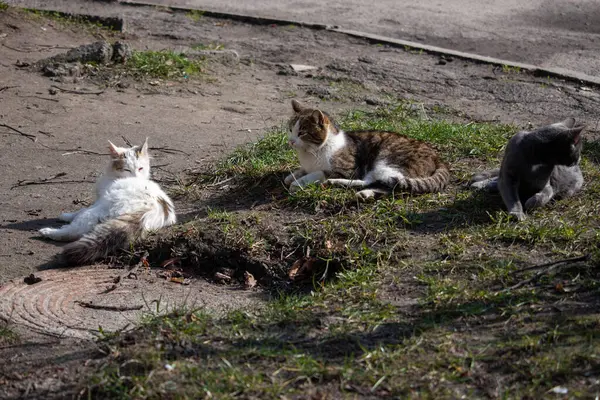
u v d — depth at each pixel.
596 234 6.48
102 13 16.33
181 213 7.73
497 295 5.57
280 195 7.96
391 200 7.57
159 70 12.42
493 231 6.73
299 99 11.83
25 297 6.09
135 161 7.57
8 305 5.95
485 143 9.29
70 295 6.18
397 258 6.47
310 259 6.70
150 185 7.34
